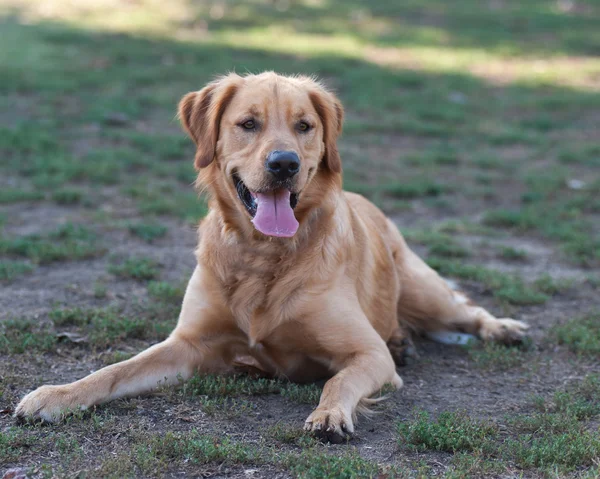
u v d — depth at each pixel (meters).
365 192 9.87
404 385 4.86
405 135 13.12
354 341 4.59
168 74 15.56
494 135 13.02
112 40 18.66
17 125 11.70
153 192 9.23
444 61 18.86
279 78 4.86
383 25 23.19
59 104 13.26
